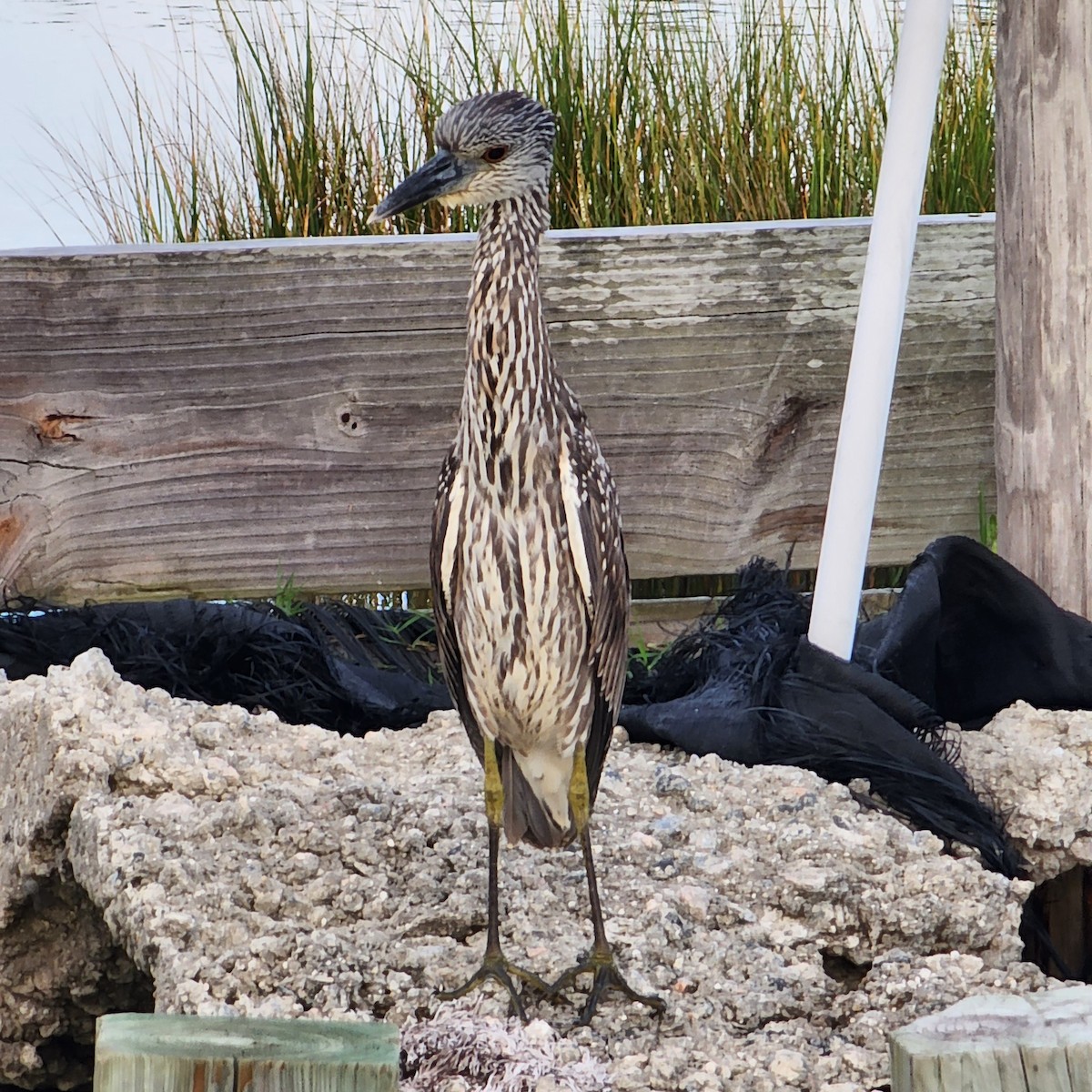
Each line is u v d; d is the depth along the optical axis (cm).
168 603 724
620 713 650
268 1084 308
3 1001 572
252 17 1028
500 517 474
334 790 552
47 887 566
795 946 500
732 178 919
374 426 765
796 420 793
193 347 748
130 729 580
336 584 779
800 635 652
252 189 953
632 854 537
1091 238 673
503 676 488
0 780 607
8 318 735
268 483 764
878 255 636
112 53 1127
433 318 758
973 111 915
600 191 915
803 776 587
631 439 783
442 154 483
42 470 749
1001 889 520
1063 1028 321
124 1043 315
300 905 500
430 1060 429
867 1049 450
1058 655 665
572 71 936
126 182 1003
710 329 777
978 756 615
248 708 684
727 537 799
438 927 502
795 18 1002
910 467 808
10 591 754
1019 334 701
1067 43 665
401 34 1032
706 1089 426
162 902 488
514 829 515
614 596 500
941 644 693
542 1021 445
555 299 764
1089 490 688
